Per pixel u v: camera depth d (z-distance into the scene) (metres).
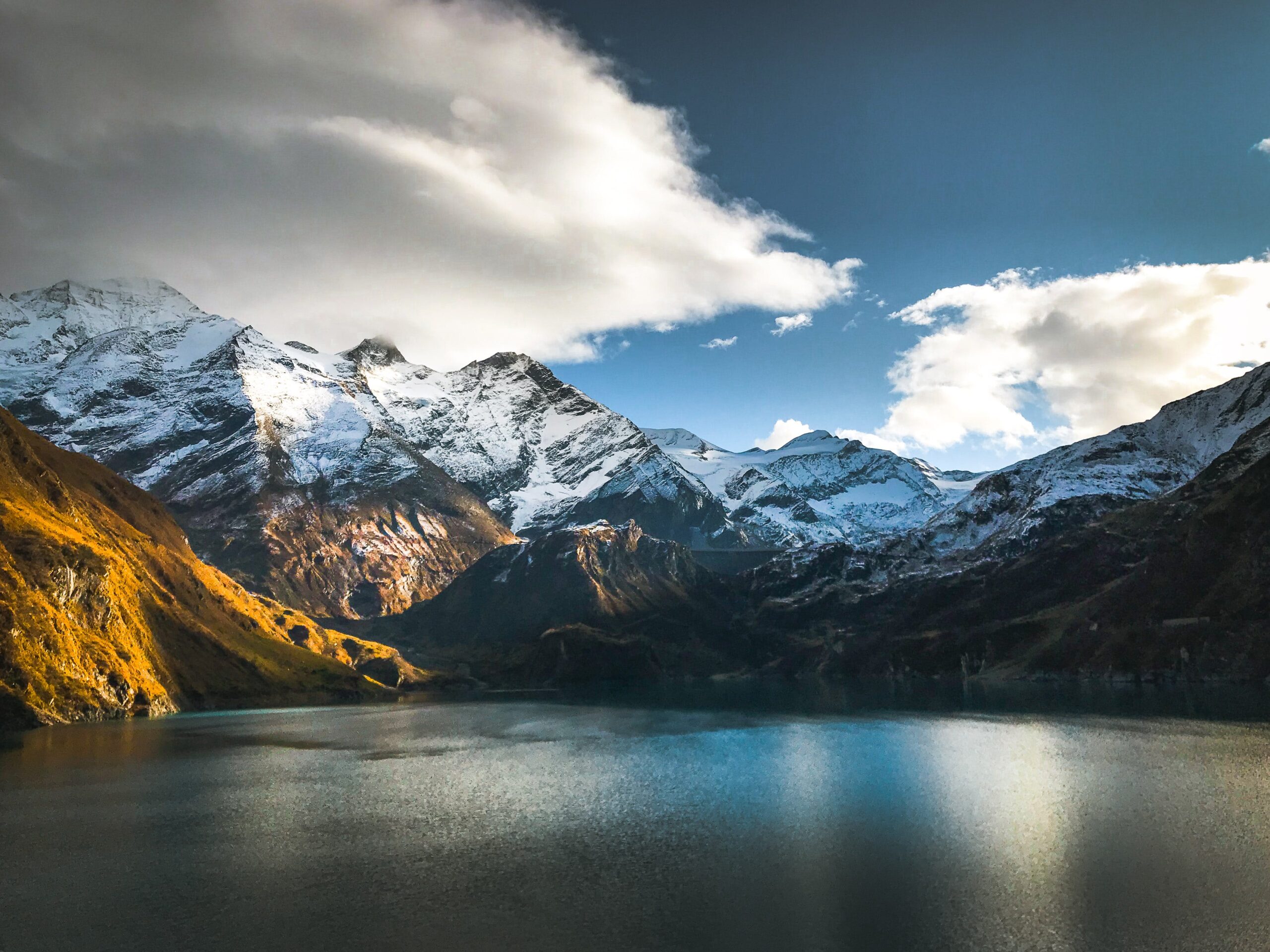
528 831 107.50
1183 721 191.50
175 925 77.19
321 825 111.25
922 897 80.44
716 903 80.12
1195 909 75.88
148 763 162.00
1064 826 102.25
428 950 71.31
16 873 91.69
